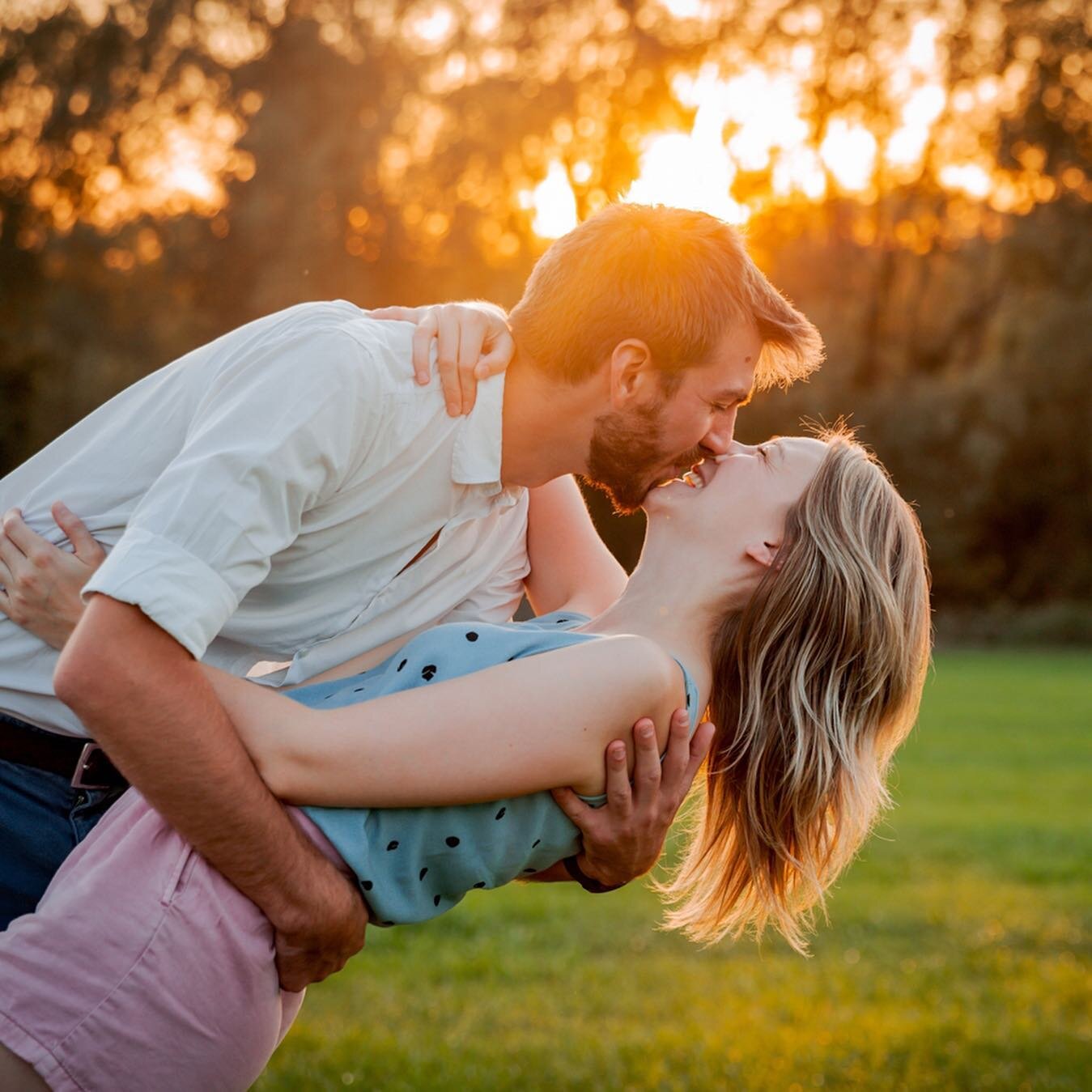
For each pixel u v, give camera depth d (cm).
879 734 239
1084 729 1622
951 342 3152
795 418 2905
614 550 2577
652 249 221
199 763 184
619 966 593
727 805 241
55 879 210
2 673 215
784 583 231
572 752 206
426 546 229
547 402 224
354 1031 485
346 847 201
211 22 2742
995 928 673
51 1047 191
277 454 193
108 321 2619
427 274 2747
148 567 182
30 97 2684
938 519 3081
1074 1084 450
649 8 2983
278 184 2659
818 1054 473
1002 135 3134
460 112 2820
